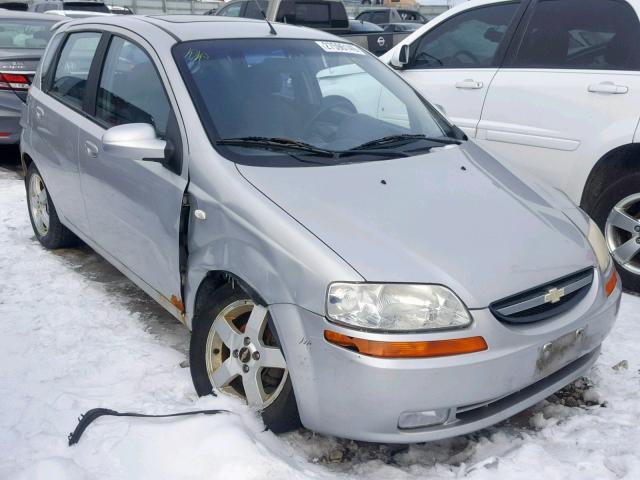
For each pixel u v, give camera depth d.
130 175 3.66
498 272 2.72
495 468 2.71
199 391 3.16
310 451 2.89
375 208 2.93
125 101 3.89
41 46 8.51
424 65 5.61
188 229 3.23
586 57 4.69
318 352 2.60
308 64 3.85
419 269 2.63
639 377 3.44
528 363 2.68
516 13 5.09
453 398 2.55
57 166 4.60
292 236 2.73
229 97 3.48
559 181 4.75
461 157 3.61
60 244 5.09
